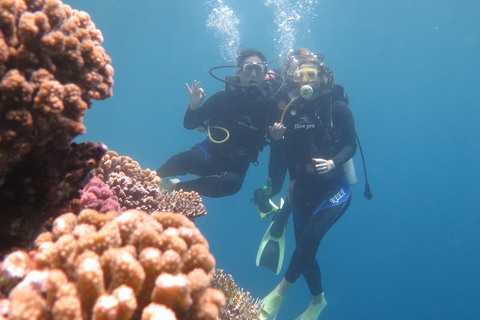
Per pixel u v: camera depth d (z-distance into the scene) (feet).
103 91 5.68
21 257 4.09
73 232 4.22
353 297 114.11
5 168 4.76
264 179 106.01
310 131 20.35
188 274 3.96
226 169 20.21
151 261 3.76
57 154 5.39
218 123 20.22
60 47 4.80
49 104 4.45
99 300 3.25
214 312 3.87
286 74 22.35
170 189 18.90
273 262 25.76
